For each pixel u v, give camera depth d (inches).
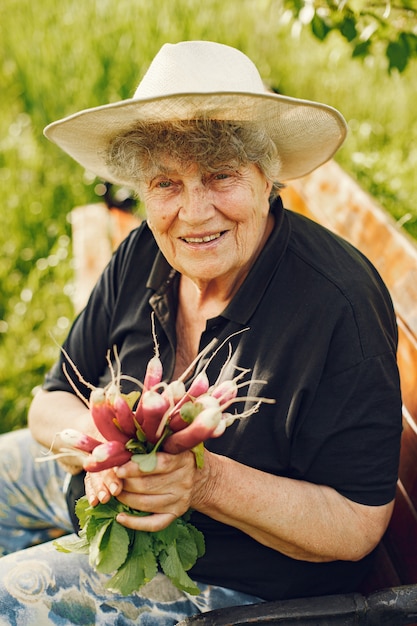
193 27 189.6
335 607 62.4
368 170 136.4
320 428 66.7
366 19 106.0
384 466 67.0
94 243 134.0
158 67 66.9
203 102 62.2
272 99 61.9
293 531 65.7
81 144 75.5
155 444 56.4
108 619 69.9
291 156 75.4
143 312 78.8
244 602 71.0
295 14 108.1
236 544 70.3
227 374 70.1
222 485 63.3
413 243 84.0
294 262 70.2
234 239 68.7
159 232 70.0
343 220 97.6
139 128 66.0
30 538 89.5
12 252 167.9
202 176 65.8
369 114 156.3
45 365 142.9
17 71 221.8
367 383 66.0
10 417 136.4
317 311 67.5
